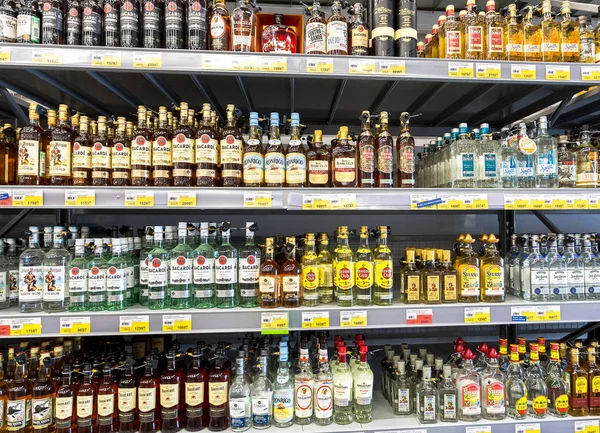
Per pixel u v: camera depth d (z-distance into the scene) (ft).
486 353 4.97
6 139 4.86
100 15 4.50
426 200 4.49
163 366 4.88
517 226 7.72
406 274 4.87
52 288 4.34
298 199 4.34
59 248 4.58
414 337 7.41
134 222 6.93
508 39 5.00
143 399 4.36
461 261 5.07
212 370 4.53
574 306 4.64
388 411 4.85
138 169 4.50
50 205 4.07
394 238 7.37
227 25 4.63
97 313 4.14
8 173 4.84
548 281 4.99
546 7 5.08
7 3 4.30
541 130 5.16
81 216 6.73
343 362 4.58
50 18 4.36
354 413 4.63
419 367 4.75
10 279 4.75
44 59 4.07
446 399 4.58
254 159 4.59
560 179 5.18
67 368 4.30
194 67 4.22
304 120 7.00
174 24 4.50
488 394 4.65
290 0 7.77
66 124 4.59
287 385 4.48
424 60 4.52
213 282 4.66
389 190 4.47
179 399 4.54
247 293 4.60
